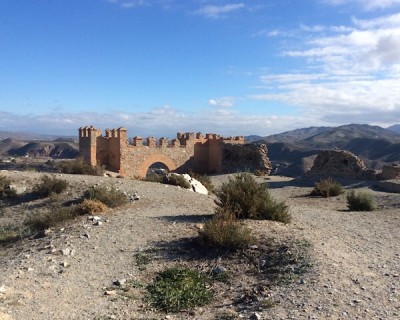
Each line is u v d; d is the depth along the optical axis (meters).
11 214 20.50
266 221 13.22
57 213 16.45
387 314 6.96
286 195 29.84
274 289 8.38
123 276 9.60
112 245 11.86
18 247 13.29
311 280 8.56
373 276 8.75
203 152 56.81
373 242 11.82
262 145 49.66
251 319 7.08
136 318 7.50
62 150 124.50
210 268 10.01
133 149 48.44
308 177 39.53
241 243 10.80
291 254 10.04
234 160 51.22
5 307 7.46
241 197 13.95
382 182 32.03
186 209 16.92
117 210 17.23
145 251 11.22
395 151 118.50
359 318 6.84
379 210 20.66
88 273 9.77
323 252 10.16
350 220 15.70
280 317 7.04
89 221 15.23
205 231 11.37
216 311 7.77
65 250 11.31
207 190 28.36
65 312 7.59
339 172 39.62
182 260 10.55
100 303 8.10
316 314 7.05
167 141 52.34
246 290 8.62
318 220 15.18
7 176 25.47
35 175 26.31
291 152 120.00
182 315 7.70
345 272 8.92
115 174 40.16
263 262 9.92
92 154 46.28
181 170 54.09
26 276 9.38
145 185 23.61
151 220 14.55
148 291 8.86
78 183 23.66
